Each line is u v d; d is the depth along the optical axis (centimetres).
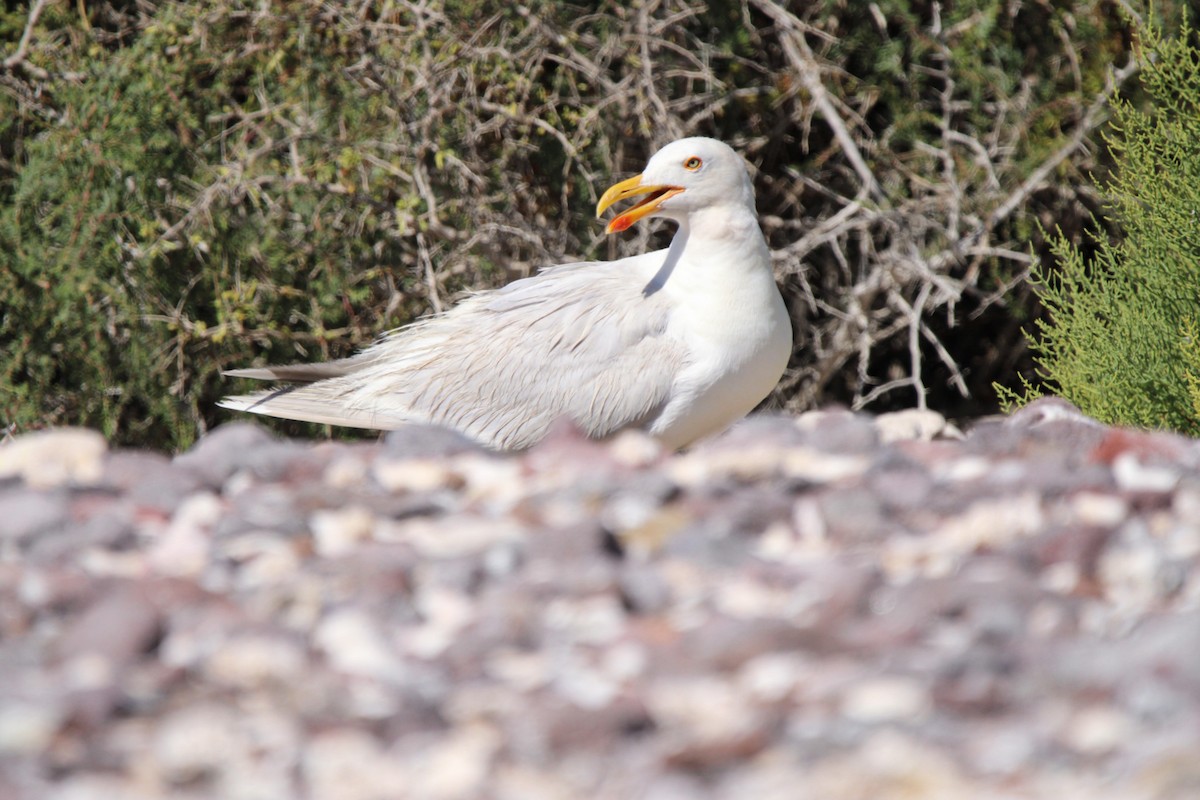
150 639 567
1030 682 511
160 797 458
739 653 542
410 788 464
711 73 1825
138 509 733
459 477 766
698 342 1041
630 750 482
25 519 704
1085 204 1945
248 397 1172
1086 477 716
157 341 1816
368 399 1139
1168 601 588
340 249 1809
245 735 495
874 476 729
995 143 1912
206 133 1838
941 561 630
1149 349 1265
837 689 510
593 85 1856
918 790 446
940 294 1844
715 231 1042
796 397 1955
